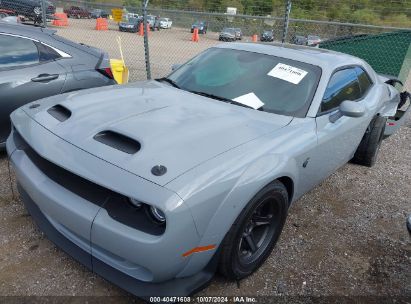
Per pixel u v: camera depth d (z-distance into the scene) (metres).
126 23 17.81
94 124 2.58
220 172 2.27
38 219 2.72
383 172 5.19
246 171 2.37
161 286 2.26
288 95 3.33
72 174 2.40
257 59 3.70
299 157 2.86
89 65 4.75
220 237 2.30
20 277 2.59
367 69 4.69
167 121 2.70
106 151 2.32
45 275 2.63
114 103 2.98
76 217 2.24
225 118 2.90
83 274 2.67
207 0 10.60
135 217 2.15
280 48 3.94
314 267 3.04
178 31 13.46
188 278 2.34
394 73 8.20
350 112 3.23
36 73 4.23
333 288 2.83
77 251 2.47
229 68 3.66
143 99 3.11
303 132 3.02
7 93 4.00
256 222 2.72
